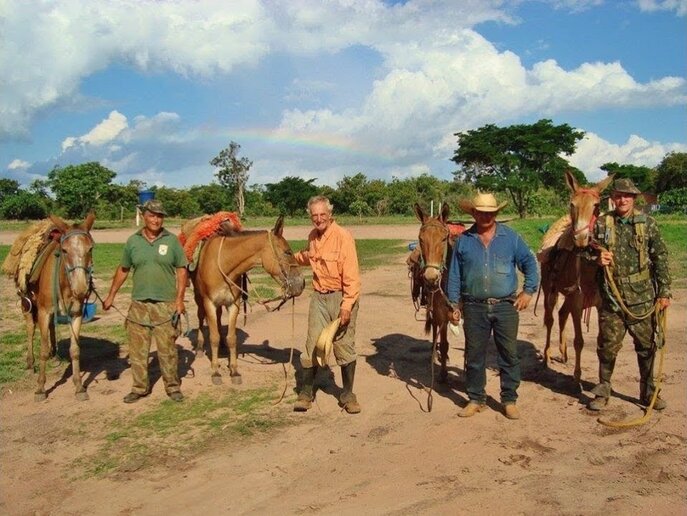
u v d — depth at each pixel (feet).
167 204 240.32
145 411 21.44
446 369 23.56
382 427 19.43
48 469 17.15
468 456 16.98
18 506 15.12
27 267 23.18
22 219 184.75
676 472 15.60
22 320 38.14
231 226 24.67
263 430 19.49
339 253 19.92
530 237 84.84
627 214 19.63
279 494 15.23
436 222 20.68
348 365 20.83
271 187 251.19
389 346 29.89
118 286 22.54
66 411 21.61
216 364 24.27
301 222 172.45
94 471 16.94
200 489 15.67
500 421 19.52
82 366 27.22
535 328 32.48
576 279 21.27
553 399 21.44
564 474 15.66
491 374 24.62
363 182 236.43
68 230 22.07
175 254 22.20
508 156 166.30
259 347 30.14
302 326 34.71
